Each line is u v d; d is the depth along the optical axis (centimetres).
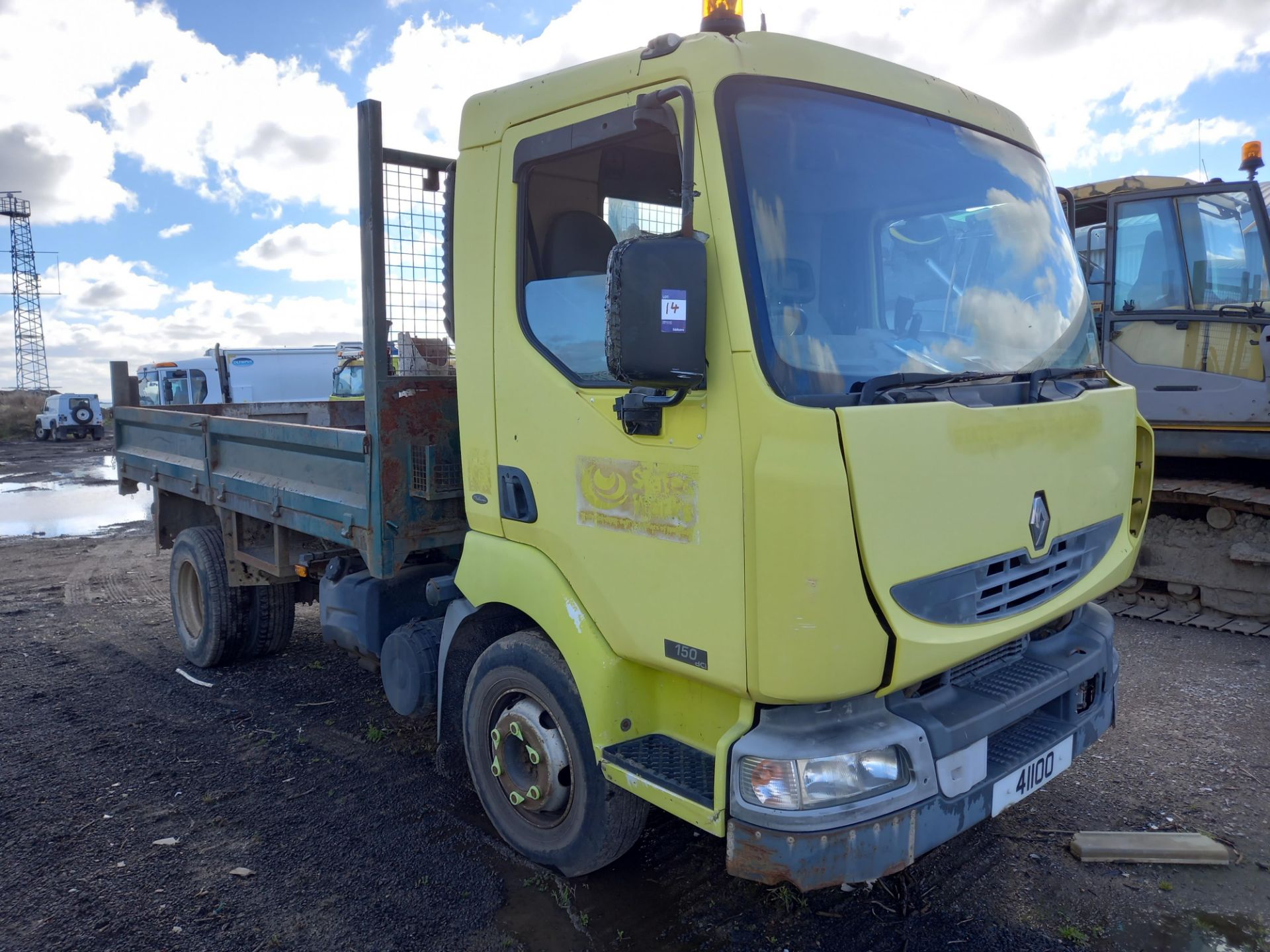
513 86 322
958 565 258
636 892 335
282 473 489
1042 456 286
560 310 305
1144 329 691
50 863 365
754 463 240
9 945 311
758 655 244
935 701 274
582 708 312
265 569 532
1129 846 345
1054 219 353
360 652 441
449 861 362
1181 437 677
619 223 336
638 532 278
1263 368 640
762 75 261
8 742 490
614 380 285
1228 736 452
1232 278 650
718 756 255
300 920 323
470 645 376
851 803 244
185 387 2470
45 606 815
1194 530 664
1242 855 346
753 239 247
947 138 311
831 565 230
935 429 250
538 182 320
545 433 311
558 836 329
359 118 383
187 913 328
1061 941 298
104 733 503
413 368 408
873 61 297
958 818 261
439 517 411
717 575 254
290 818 401
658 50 266
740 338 242
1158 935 299
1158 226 680
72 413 3797
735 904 325
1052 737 299
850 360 258
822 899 325
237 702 551
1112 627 341
